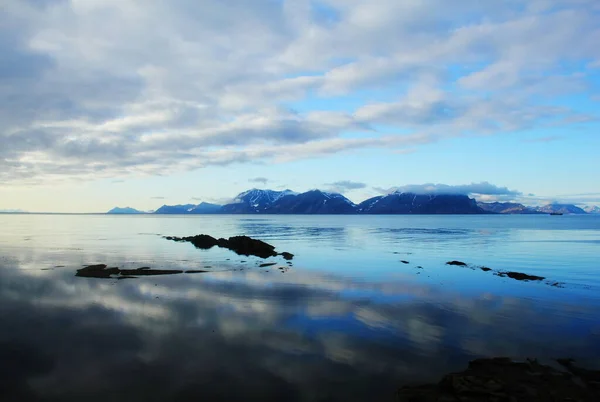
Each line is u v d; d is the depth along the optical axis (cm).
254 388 1133
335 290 2458
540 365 1288
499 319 1825
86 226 13662
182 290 2422
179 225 15275
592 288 2586
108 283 2642
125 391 1114
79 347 1436
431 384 1147
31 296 2231
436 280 2859
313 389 1129
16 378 1195
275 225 15588
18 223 16525
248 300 2166
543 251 5119
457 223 17812
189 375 1212
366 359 1339
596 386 1129
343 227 13525
